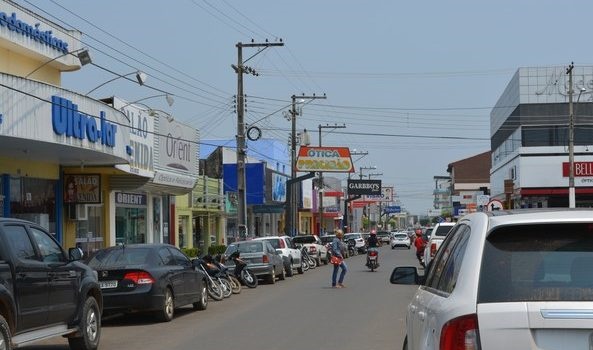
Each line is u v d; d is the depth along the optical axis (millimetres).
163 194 35188
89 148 20719
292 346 11977
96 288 11859
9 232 9523
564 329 4066
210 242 43875
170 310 15844
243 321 15555
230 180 50125
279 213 59062
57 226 25234
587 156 51906
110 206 28688
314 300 19922
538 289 4285
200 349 11906
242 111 35531
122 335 13820
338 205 88250
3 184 21750
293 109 51688
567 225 4539
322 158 65812
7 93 16844
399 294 21297
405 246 74750
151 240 33469
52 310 10188
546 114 52625
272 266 26766
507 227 4582
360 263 42219
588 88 52406
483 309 4211
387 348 11641
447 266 5348
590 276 4324
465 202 83125
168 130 32406
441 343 4352
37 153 21312
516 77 54312
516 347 4086
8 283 9062
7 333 8719
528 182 52250
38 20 22688
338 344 12102
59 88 19125
